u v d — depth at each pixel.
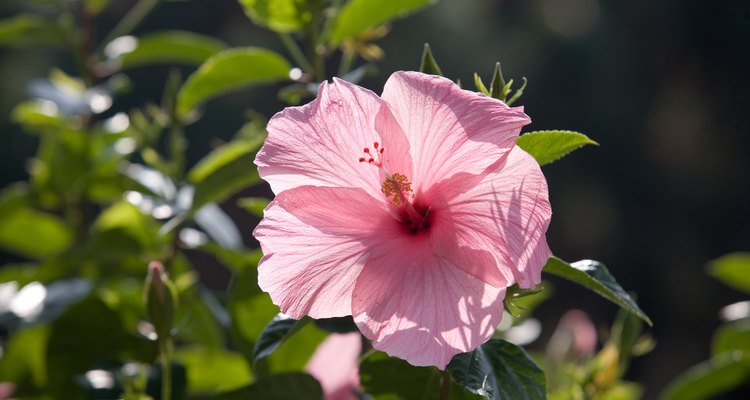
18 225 1.50
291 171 1.05
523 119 1.02
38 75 3.66
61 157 1.48
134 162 1.66
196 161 3.78
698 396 1.36
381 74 3.84
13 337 1.34
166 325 1.16
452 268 1.04
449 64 4.03
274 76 1.27
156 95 3.77
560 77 4.52
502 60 4.29
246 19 3.94
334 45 1.26
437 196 1.05
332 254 1.05
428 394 1.10
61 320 1.27
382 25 1.29
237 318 1.19
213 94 1.30
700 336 4.57
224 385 1.36
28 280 1.40
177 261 1.40
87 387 1.24
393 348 1.03
